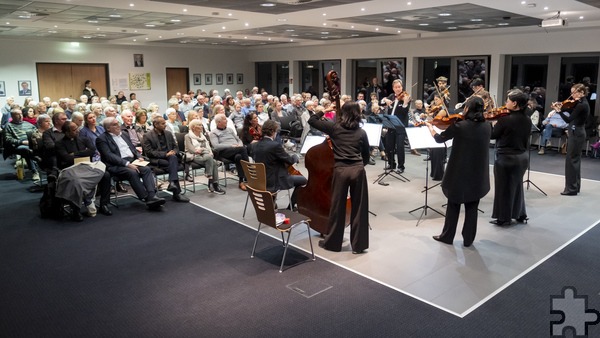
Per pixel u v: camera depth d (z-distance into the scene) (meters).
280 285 3.81
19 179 7.79
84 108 9.64
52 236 4.99
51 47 14.32
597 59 10.26
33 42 13.98
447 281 3.87
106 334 3.12
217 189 6.73
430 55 12.80
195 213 5.77
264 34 12.78
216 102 9.93
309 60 16.17
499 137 5.03
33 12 8.56
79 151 6.00
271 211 3.95
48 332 3.15
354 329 3.15
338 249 4.47
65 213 5.71
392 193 6.61
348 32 12.03
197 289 3.76
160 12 8.54
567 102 6.32
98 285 3.85
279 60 17.20
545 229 5.11
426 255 4.40
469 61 12.27
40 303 3.55
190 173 8.02
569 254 4.42
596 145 9.53
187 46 16.94
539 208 5.88
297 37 13.69
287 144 8.51
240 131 7.75
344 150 4.27
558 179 7.53
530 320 3.26
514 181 5.03
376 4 7.48
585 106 6.20
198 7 7.98
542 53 10.71
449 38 12.30
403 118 7.61
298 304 3.50
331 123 4.37
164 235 5.00
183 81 17.22
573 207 5.93
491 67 11.66
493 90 11.68
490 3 7.22
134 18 9.43
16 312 3.41
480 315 3.33
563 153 10.12
